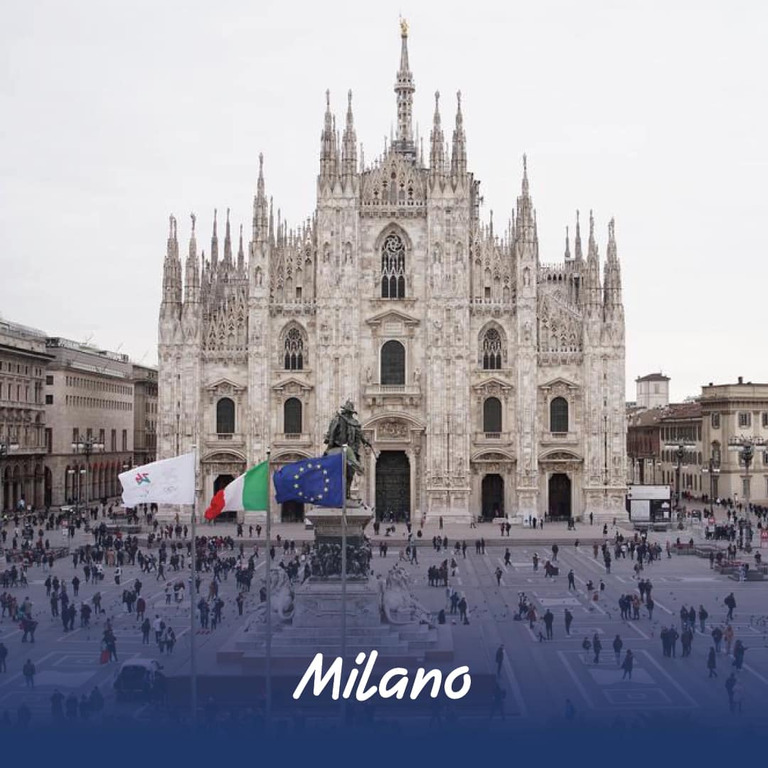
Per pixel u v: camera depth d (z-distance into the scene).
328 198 137.50
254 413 136.88
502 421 138.12
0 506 147.88
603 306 137.62
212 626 69.06
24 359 162.12
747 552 106.81
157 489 50.69
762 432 180.12
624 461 136.88
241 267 165.38
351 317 136.75
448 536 122.44
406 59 167.50
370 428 137.25
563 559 105.06
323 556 60.41
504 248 139.00
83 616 70.44
